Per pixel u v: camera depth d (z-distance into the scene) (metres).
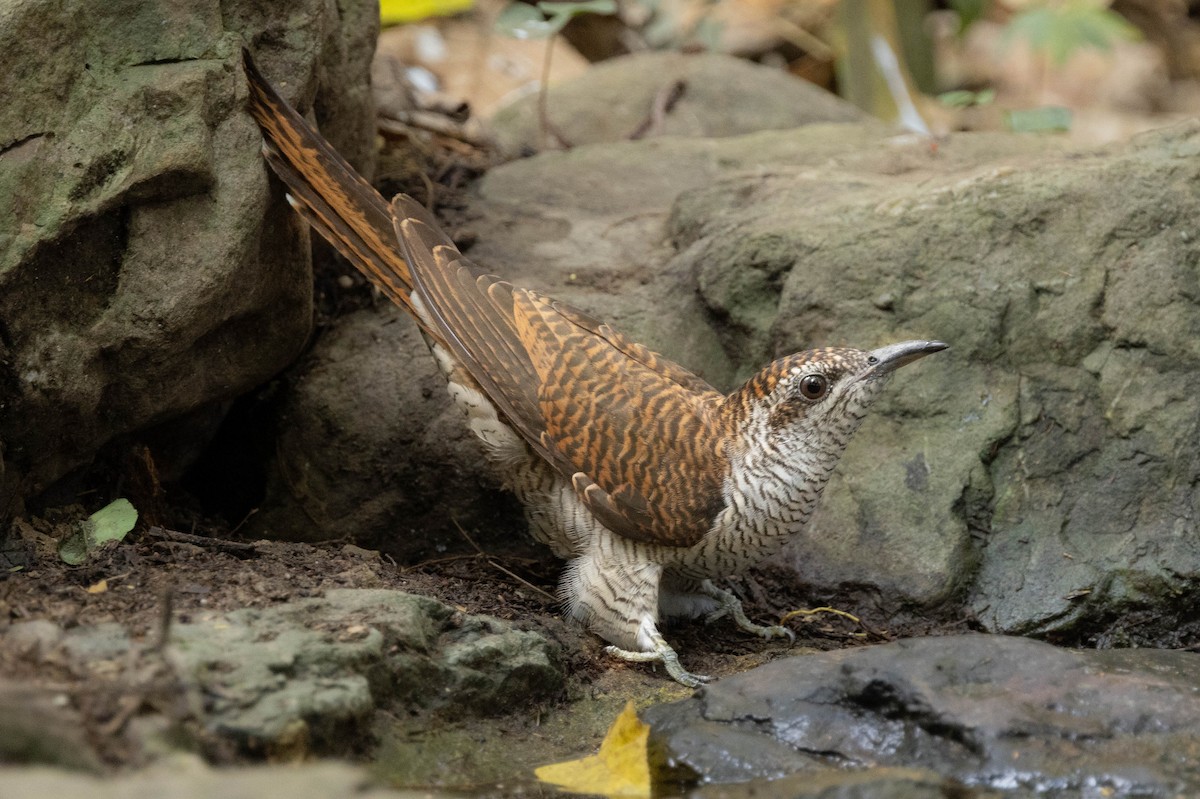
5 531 9.23
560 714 8.79
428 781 7.62
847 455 10.94
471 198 14.02
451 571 10.70
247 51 9.27
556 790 7.70
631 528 9.42
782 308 11.20
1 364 8.74
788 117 17.03
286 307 10.36
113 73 8.95
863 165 13.33
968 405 10.84
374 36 11.72
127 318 9.16
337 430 11.34
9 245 8.52
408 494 11.23
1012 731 7.54
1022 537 10.59
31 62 8.61
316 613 8.05
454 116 15.54
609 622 9.66
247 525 11.48
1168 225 10.92
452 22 20.22
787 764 7.70
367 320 11.93
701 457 9.41
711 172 14.54
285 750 6.84
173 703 6.73
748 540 9.56
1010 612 10.32
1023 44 24.34
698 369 11.52
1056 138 13.99
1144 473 10.55
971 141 13.59
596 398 9.51
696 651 10.02
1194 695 7.85
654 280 12.09
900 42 20.33
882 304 10.98
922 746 7.71
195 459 11.47
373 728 7.68
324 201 9.64
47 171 8.66
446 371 9.99
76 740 6.29
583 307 11.62
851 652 8.64
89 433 9.58
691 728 8.09
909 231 11.16
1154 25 25.97
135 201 9.03
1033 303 10.88
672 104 16.95
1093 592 10.28
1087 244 10.94
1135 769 7.24
